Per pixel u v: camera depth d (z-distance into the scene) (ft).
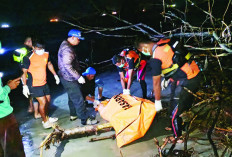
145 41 10.30
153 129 13.00
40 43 12.98
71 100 14.75
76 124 14.98
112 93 19.34
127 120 12.27
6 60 27.07
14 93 21.62
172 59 10.05
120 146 11.76
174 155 10.23
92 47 34.09
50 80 24.50
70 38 13.37
